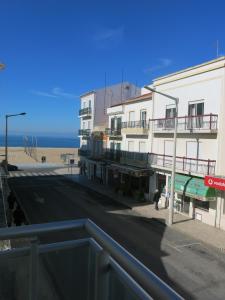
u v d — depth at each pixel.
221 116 21.58
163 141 28.06
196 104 24.14
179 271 14.09
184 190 23.20
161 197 27.95
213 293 12.18
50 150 109.00
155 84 28.83
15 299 2.60
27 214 24.06
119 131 36.09
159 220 22.95
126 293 2.10
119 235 19.38
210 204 21.86
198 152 23.80
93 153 44.75
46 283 2.66
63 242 2.67
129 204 28.00
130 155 33.41
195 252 16.55
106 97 45.72
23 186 37.81
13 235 2.49
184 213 24.45
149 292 1.87
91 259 2.56
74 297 2.64
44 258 2.66
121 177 34.81
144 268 2.00
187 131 24.11
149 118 30.67
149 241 18.27
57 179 44.59
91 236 2.56
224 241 18.36
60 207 26.81
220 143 21.61
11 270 2.61
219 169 21.59
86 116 47.28
